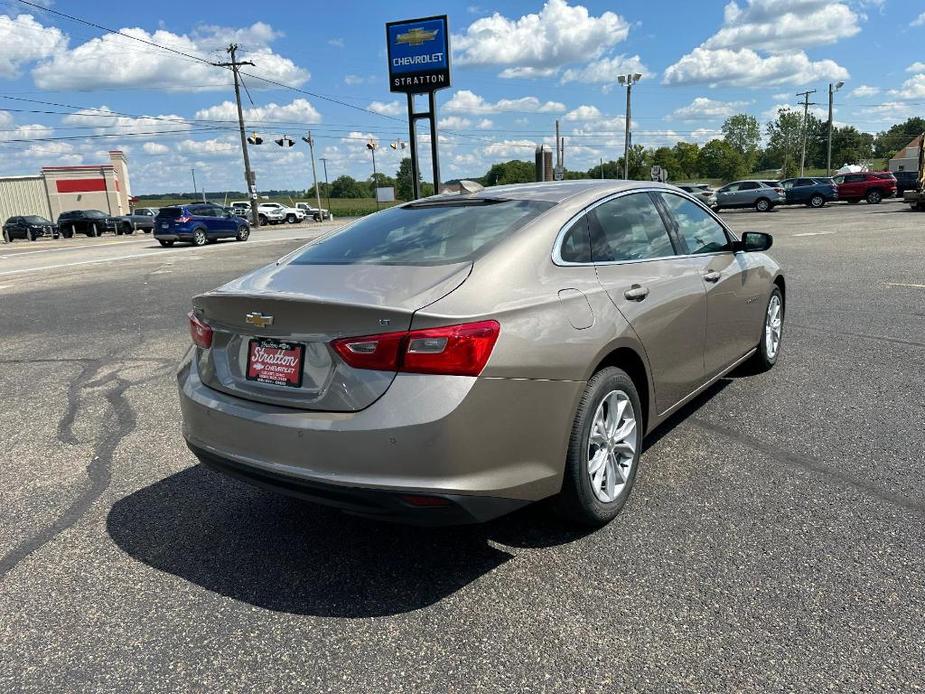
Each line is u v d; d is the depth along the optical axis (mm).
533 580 2764
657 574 2758
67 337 8164
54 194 57000
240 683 2256
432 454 2428
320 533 3264
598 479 3072
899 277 10188
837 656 2240
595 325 2957
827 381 5152
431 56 23656
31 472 4070
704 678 2172
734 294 4438
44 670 2350
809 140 124562
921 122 149375
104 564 3031
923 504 3232
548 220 3146
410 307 2475
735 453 3906
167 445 4461
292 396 2688
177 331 8250
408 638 2445
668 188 4141
